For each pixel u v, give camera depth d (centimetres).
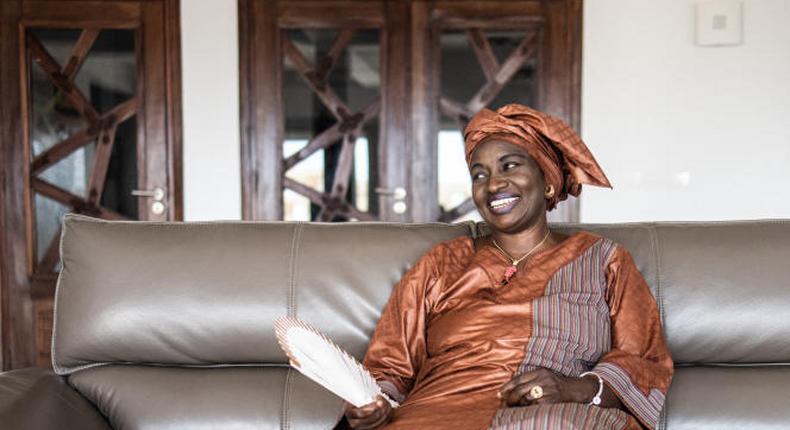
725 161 391
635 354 174
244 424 180
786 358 184
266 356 190
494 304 175
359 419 157
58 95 402
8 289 402
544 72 396
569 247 182
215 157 401
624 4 391
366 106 403
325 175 405
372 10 398
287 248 195
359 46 401
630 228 197
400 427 154
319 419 181
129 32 400
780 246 188
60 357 189
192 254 192
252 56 399
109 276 189
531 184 185
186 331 188
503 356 170
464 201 402
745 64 388
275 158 403
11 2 397
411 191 402
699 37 387
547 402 157
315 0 398
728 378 182
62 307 190
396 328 183
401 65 399
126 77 401
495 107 399
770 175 390
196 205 403
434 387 172
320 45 401
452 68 399
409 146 401
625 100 393
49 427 161
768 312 183
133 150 404
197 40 398
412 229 200
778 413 175
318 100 403
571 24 393
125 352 188
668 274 189
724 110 390
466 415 156
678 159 393
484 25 396
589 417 149
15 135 400
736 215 393
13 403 160
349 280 192
